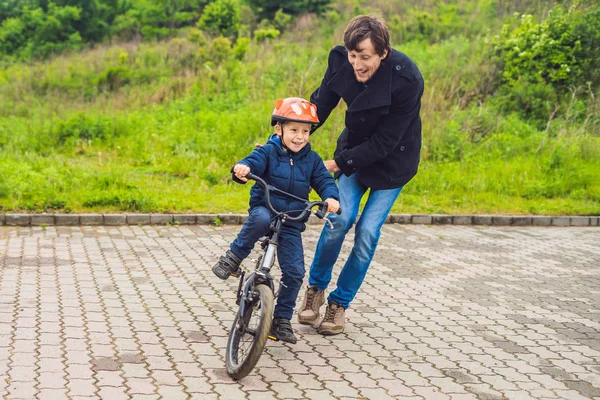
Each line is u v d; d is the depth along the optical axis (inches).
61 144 653.3
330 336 238.8
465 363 220.7
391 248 388.5
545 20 861.8
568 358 230.8
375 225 233.3
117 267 317.7
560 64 794.8
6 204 420.5
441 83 778.2
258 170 208.4
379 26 210.7
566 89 784.3
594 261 381.7
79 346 215.9
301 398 186.9
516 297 303.6
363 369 210.5
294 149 209.6
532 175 573.0
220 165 577.0
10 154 575.2
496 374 212.8
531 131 674.8
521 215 489.7
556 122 711.7
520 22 970.1
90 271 308.0
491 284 323.6
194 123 687.1
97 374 194.5
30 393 179.3
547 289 319.9
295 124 207.0
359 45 209.5
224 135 625.0
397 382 201.8
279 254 211.5
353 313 267.9
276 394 188.2
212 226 424.5
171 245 369.1
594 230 475.8
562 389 203.8
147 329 235.8
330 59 229.6
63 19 1363.2
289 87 744.3
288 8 1373.0
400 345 234.2
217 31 1268.5
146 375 195.9
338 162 231.0
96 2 1405.0
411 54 893.8
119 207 436.1
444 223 471.5
